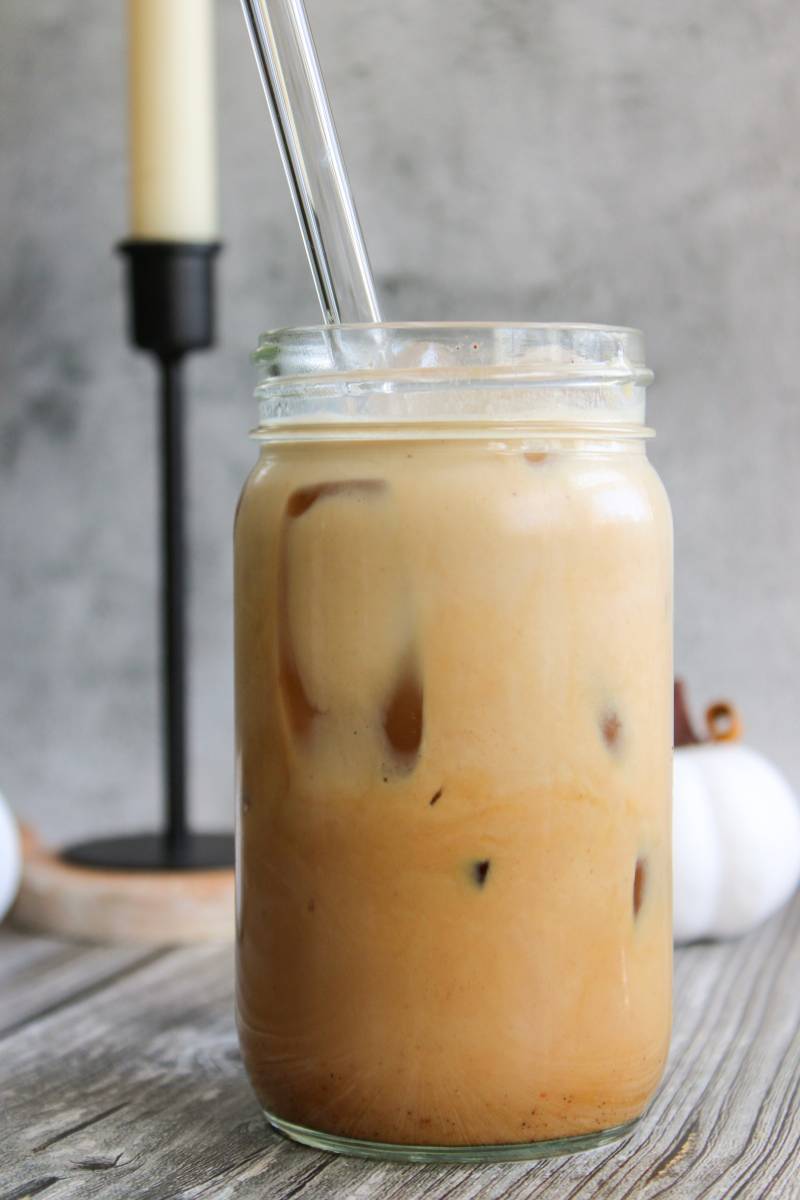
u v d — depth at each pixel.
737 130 1.13
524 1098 0.88
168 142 1.11
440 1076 0.87
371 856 0.87
